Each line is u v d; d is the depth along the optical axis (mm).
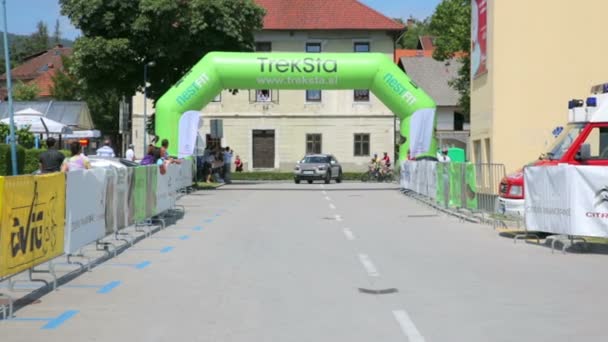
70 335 7125
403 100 30000
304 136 54594
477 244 14070
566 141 15492
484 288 9414
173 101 29891
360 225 17688
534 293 9078
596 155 14891
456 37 43812
